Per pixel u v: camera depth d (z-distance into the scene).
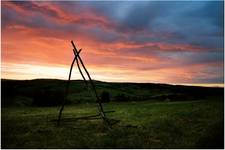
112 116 22.38
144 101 42.75
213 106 28.41
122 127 17.17
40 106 35.25
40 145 12.77
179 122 18.84
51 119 20.89
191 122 18.86
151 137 14.53
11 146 12.49
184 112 23.95
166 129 16.56
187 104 31.91
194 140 13.57
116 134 15.14
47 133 15.49
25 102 37.53
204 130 15.64
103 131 16.08
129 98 48.41
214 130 14.39
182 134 15.20
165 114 23.05
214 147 11.99
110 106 33.81
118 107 31.59
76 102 41.50
